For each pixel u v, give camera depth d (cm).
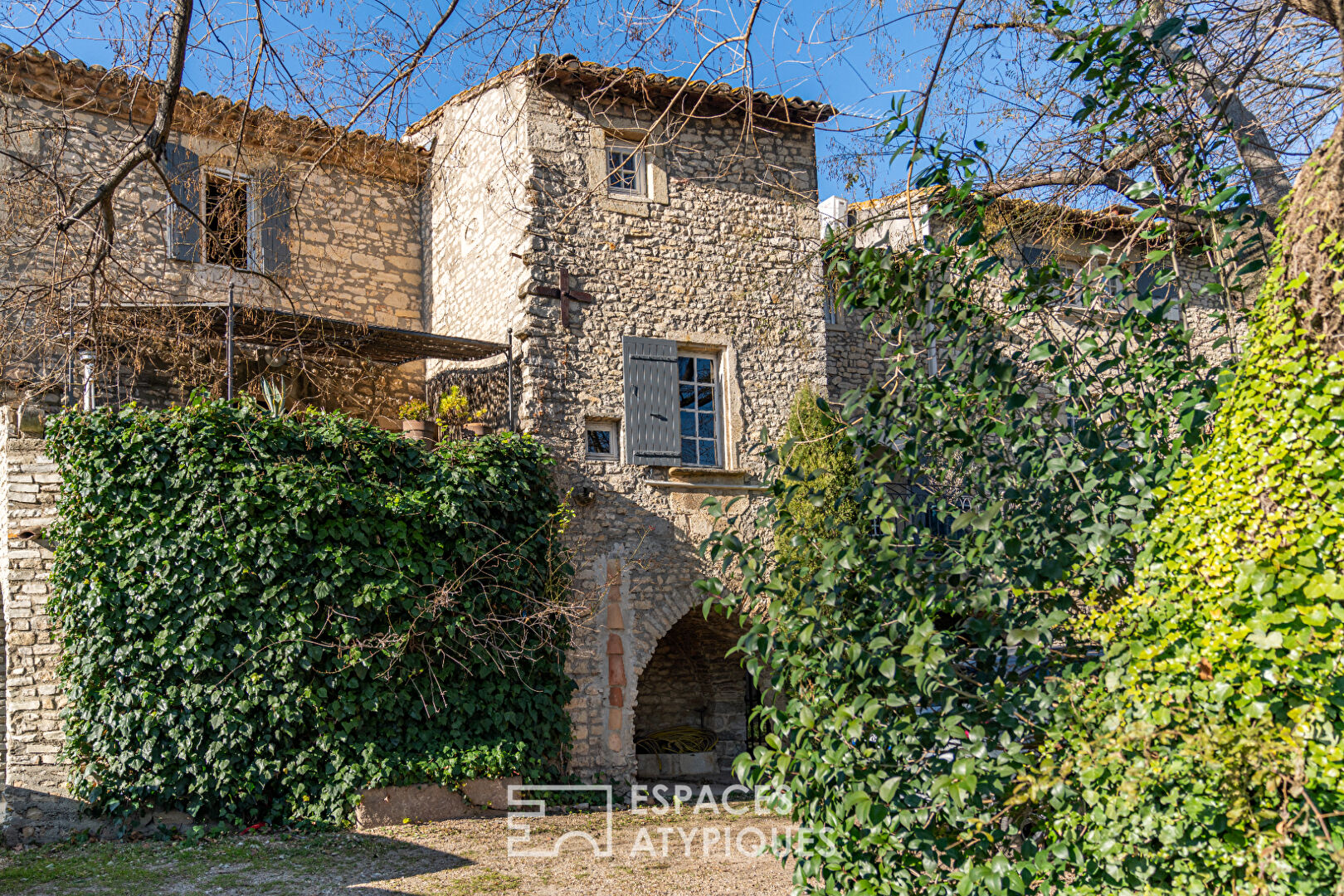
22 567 843
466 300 1267
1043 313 490
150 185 1144
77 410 861
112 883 676
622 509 1138
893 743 405
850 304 489
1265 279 397
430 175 1372
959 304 461
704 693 1320
